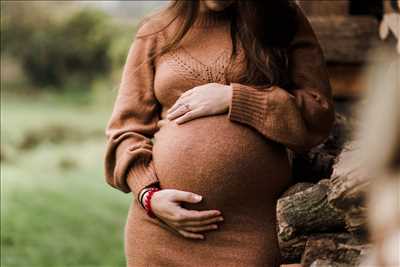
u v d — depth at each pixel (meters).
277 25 3.34
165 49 3.41
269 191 3.27
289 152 4.00
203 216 3.16
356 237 3.32
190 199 3.17
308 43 3.48
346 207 3.01
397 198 1.71
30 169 13.35
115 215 9.03
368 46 5.05
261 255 3.20
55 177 12.02
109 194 10.56
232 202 3.20
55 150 16.33
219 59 3.34
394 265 1.72
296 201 3.52
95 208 9.22
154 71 3.47
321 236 3.45
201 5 3.40
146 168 3.33
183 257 3.22
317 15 5.11
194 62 3.35
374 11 5.41
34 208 8.69
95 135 19.38
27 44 27.44
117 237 8.00
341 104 5.06
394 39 4.84
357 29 5.06
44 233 7.68
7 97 26.06
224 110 3.23
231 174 3.16
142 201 3.27
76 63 27.73
